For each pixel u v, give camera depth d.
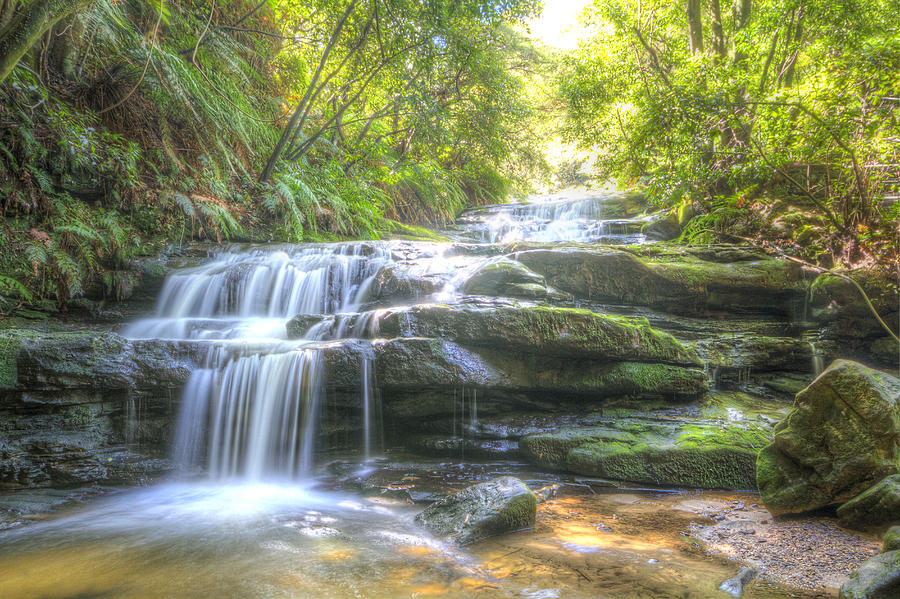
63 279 6.34
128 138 7.61
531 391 5.53
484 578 2.72
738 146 8.31
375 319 5.58
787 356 6.52
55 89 6.91
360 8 9.17
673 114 8.23
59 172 6.75
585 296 6.84
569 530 3.46
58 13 4.22
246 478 4.95
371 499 4.22
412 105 10.30
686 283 6.89
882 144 7.07
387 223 12.13
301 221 9.08
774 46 10.05
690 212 10.30
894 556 2.35
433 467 5.01
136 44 7.05
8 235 6.04
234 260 7.74
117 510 3.95
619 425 5.21
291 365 5.07
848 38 8.30
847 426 3.43
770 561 2.89
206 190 8.51
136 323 6.36
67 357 4.53
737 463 4.50
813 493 3.54
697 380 5.66
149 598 2.52
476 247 7.97
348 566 2.89
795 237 8.28
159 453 4.89
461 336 5.34
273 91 10.99
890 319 6.78
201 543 3.26
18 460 4.28
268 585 2.66
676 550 3.09
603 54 12.30
